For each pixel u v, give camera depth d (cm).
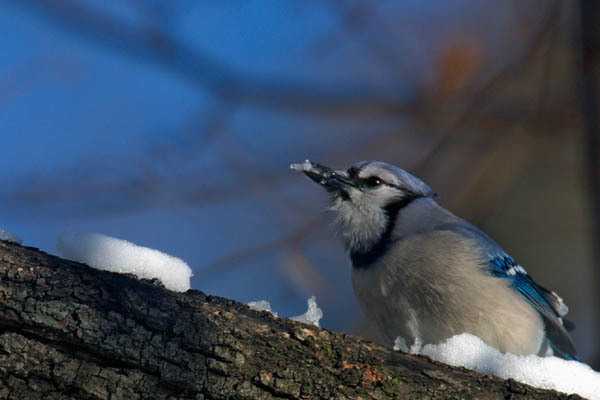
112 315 480
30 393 457
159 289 513
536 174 1221
